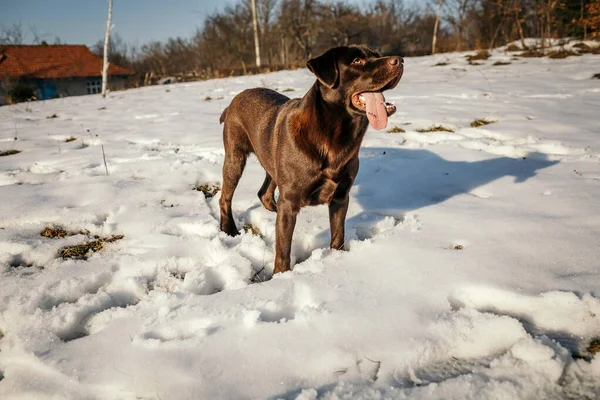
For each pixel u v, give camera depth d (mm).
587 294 2275
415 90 10375
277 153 2916
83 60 36250
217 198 4387
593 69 11641
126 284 2820
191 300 2564
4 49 34250
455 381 1827
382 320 2250
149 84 29438
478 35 29422
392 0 49125
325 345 2094
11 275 2990
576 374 1873
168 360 2061
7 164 5863
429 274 2658
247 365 2008
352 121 2738
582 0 19047
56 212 3988
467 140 5684
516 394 1761
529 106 7707
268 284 2682
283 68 24203
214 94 12711
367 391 1799
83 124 9164
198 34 42406
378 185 4395
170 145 6547
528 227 3174
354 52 2633
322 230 3500
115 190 4543
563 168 4473
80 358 2131
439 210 3670
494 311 2391
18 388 2002
